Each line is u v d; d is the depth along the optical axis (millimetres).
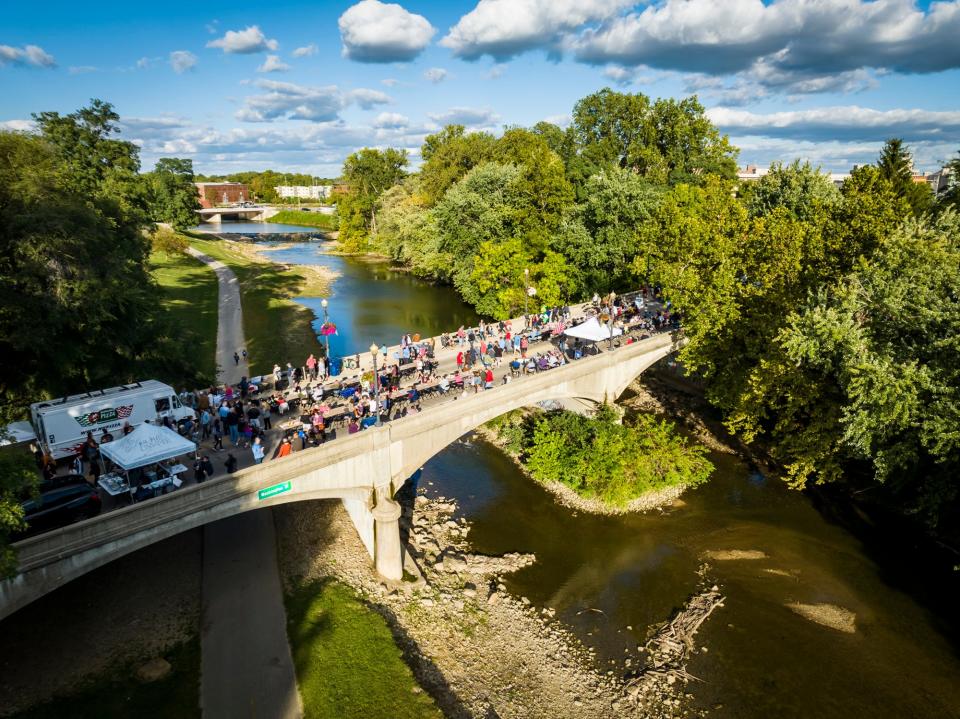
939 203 56156
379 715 23906
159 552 32906
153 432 25672
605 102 95562
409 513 39875
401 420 31922
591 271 68562
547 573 34531
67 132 64562
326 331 43125
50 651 25516
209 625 27656
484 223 78750
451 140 115562
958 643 29000
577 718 25500
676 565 35219
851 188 52875
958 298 28094
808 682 27094
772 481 44250
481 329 51562
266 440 32156
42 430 29656
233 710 23359
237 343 66812
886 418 27516
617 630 30312
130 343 41250
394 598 31109
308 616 28656
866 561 35094
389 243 118562
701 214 63438
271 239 175000
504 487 43875
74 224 35469
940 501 29906
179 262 106812
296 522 36656
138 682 24359
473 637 29422
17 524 19234
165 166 142000
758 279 46719
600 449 41250
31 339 32312
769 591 32844
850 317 31234
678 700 26312
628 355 46938
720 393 44938
